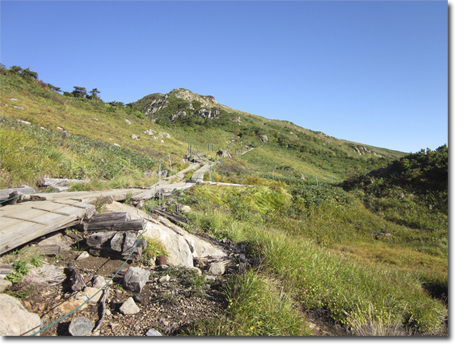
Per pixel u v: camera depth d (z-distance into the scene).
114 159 15.69
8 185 6.62
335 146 131.25
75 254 4.32
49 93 43.28
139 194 8.45
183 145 53.34
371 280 6.58
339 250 12.45
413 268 10.25
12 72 43.94
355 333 4.13
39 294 3.21
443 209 18.53
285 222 15.29
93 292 3.50
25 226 3.81
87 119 39.00
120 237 4.54
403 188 21.55
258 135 97.12
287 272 5.45
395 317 4.95
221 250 6.76
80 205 4.98
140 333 3.00
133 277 3.82
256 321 3.51
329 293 5.21
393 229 16.83
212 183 18.05
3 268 3.16
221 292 4.41
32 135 11.87
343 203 19.48
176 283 4.31
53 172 8.83
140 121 55.56
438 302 6.56
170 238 5.45
